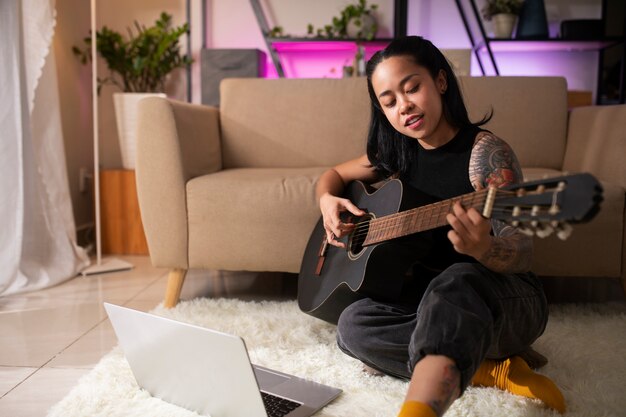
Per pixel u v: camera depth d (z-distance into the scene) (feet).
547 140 7.91
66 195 8.30
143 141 6.29
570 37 11.59
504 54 12.74
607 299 6.66
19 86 7.34
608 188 5.80
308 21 12.25
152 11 11.88
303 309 4.94
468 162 3.73
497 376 3.87
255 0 11.76
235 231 6.28
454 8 12.37
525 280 3.64
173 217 6.32
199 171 6.97
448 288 3.07
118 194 9.46
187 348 3.42
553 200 2.31
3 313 6.32
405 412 2.63
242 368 3.14
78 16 10.82
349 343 4.04
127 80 11.34
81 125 10.80
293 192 6.18
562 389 3.98
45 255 7.86
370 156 4.43
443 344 2.82
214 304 6.29
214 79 10.93
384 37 12.22
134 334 3.77
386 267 3.92
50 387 4.34
